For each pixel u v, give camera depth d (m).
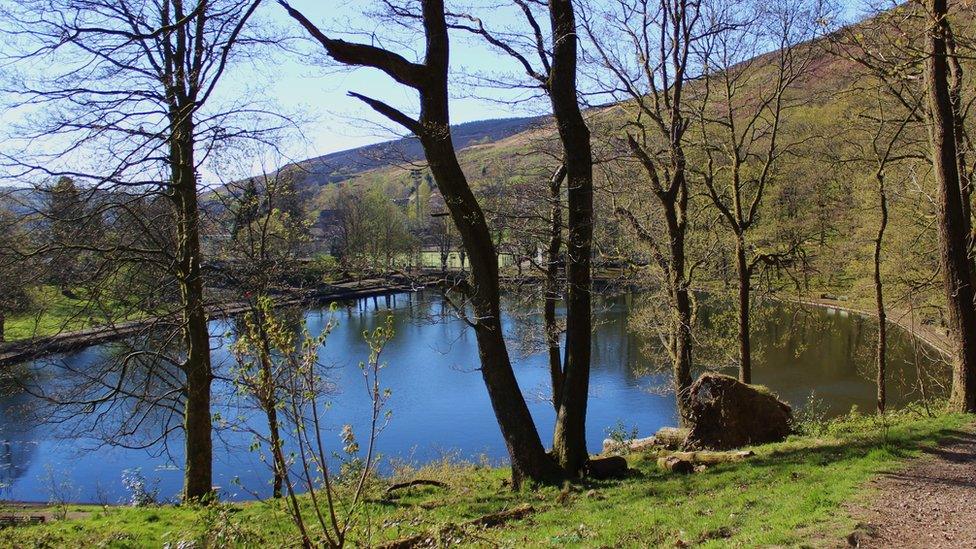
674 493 8.99
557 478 10.81
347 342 41.00
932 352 30.81
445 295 11.12
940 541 6.07
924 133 19.34
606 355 35.81
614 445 15.15
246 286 13.48
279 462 4.94
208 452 12.96
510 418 10.95
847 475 8.56
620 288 20.64
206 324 13.02
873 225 24.86
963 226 12.85
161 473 20.19
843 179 25.44
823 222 24.09
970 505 7.07
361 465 11.32
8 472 19.58
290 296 14.46
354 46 9.24
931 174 20.69
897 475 8.42
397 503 10.51
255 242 14.81
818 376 32.00
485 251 10.90
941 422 11.53
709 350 21.50
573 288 11.29
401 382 32.31
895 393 28.89
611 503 8.87
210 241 14.32
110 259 11.87
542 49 12.46
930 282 20.59
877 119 18.53
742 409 13.16
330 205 51.41
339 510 9.36
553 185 13.30
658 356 22.16
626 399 28.47
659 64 15.96
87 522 9.66
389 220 50.22
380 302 55.78
